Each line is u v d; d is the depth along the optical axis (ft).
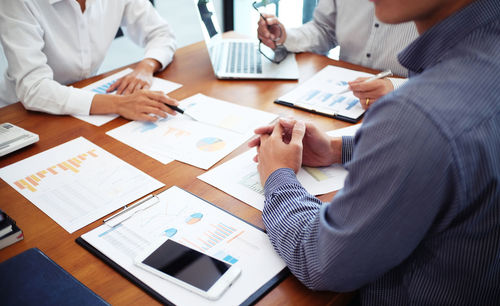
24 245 2.17
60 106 3.59
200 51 4.98
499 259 1.61
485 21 1.47
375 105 1.57
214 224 2.26
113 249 2.10
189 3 10.34
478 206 1.48
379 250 1.56
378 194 1.47
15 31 3.80
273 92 3.86
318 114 3.47
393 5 1.54
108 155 3.00
